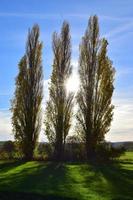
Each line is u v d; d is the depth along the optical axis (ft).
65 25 195.42
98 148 179.32
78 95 183.62
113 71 186.19
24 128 188.03
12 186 106.73
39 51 195.31
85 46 188.34
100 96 182.91
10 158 191.31
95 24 189.88
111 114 182.19
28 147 187.01
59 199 92.79
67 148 182.70
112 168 141.59
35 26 197.36
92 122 180.86
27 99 189.57
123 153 179.63
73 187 103.86
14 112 189.47
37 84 191.42
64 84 187.32
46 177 119.24
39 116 189.37
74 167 143.64
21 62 193.57
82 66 186.39
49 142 184.65
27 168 144.15
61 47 193.26
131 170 136.77
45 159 183.93
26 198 95.71
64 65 190.90
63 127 183.83
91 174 125.39
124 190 101.14
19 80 191.72
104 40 188.24
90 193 96.84
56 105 185.47
